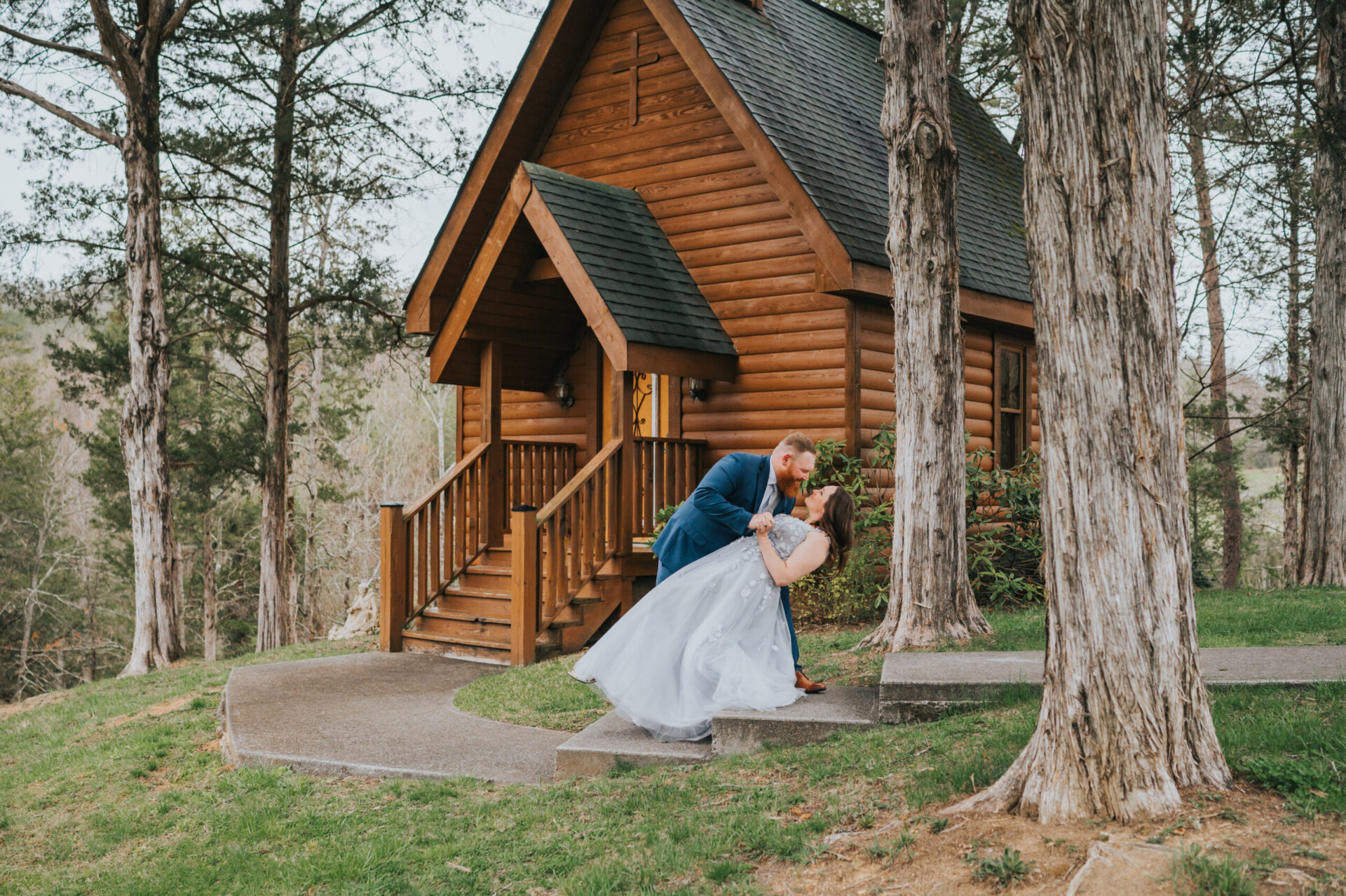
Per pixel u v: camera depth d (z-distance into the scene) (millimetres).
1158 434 3514
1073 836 3340
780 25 13047
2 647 33656
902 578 7742
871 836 3766
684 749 5312
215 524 29375
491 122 11961
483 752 5973
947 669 5469
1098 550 3500
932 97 7770
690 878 3725
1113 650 3469
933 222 7777
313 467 30094
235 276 18750
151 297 15688
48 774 6910
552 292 11070
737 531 5660
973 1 19641
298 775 5855
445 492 10359
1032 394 13945
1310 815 3256
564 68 12125
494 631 9602
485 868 4195
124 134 17000
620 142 11828
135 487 15539
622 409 9656
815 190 9914
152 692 10000
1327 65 11883
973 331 12508
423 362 31250
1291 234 18859
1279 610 8156
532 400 12680
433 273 11914
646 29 11656
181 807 5605
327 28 17656
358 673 8758
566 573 9422
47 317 18500
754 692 5438
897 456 7891
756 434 10688
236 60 17703
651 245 10820
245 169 18656
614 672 5613
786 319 10492
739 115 10281
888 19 7879
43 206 17141
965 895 3174
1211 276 21500
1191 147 19578
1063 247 3582
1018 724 4504
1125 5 3527
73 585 35594
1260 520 31453
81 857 5160
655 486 10281
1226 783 3492
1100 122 3537
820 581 9766
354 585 38969
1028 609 9898
